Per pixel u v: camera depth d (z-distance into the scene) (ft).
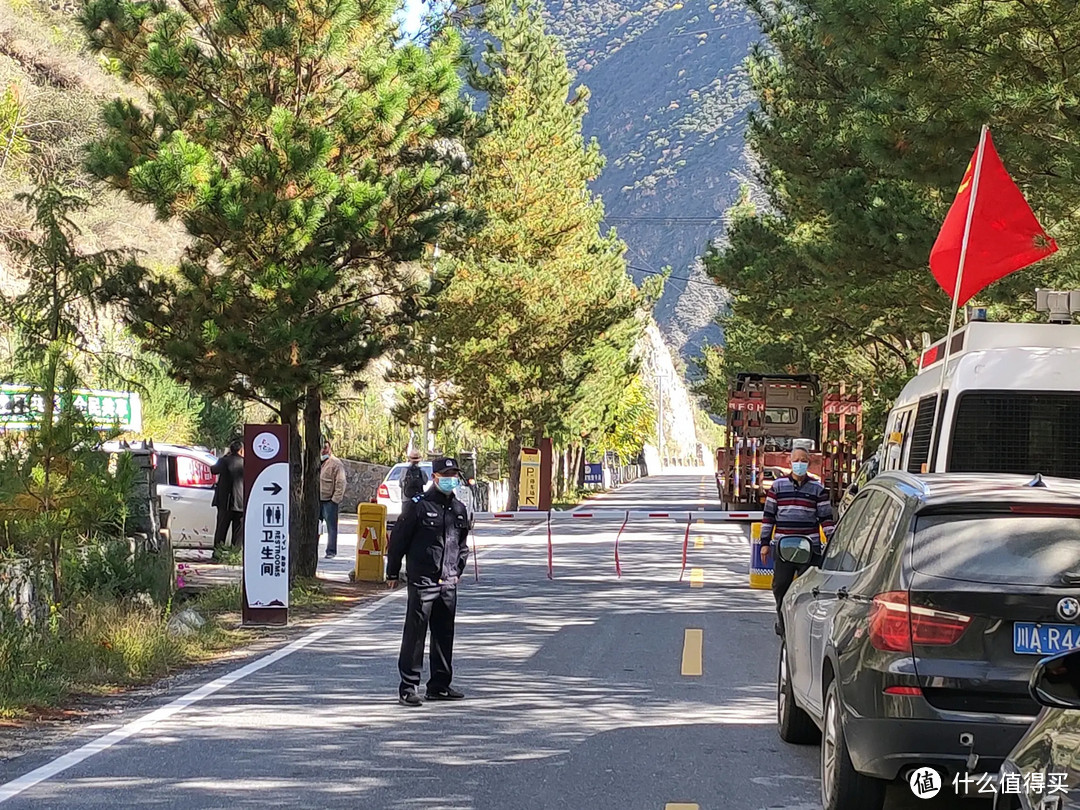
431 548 37.09
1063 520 23.12
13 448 43.73
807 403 142.41
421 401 143.95
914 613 22.54
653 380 489.26
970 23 47.16
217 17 62.13
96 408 52.39
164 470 81.71
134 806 25.67
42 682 37.55
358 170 63.26
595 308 152.76
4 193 99.09
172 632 47.80
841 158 88.94
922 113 52.13
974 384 44.47
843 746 23.95
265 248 59.06
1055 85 47.44
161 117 60.54
